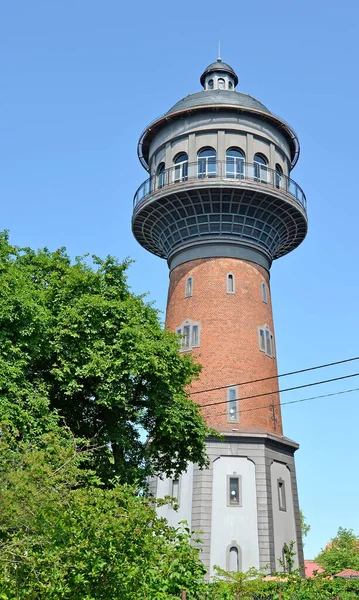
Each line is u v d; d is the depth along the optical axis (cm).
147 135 4359
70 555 1164
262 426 3628
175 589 1437
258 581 2044
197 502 3366
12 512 1202
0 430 1588
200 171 3906
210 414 3584
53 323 2355
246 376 3684
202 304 3856
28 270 2484
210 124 4047
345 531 7925
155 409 2505
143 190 4125
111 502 1262
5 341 2059
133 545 1229
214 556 3241
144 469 2622
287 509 3566
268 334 3925
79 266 2631
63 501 1227
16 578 1142
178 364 2578
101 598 1191
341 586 2331
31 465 1320
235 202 3881
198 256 3994
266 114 4094
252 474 3450
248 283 3928
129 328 2364
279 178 4050
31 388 2166
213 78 4709
